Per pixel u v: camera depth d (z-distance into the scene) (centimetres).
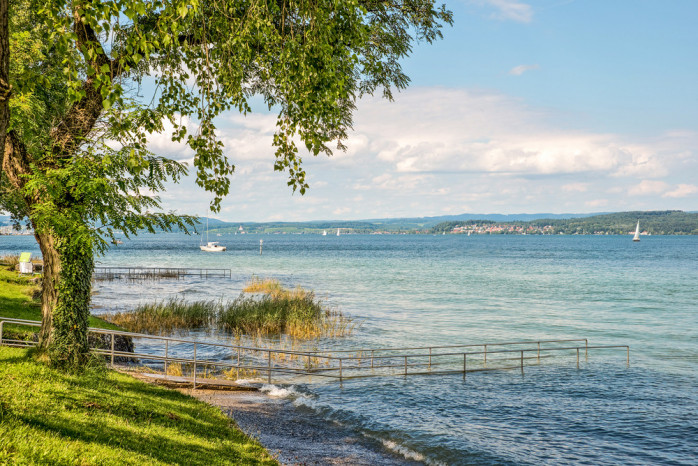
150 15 971
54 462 683
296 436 1419
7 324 1916
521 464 1330
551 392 1991
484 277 7738
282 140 842
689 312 4362
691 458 1391
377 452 1368
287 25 862
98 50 585
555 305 4738
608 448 1453
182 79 852
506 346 2944
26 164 1118
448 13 1197
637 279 7456
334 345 2858
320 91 739
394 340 3038
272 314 3275
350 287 6269
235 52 786
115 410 1045
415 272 8688
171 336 2995
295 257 13675
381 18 1176
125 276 7281
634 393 1994
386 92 1270
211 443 1034
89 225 1076
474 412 1739
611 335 3328
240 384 1931
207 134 861
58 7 605
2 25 537
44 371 1123
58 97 1544
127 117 884
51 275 1208
